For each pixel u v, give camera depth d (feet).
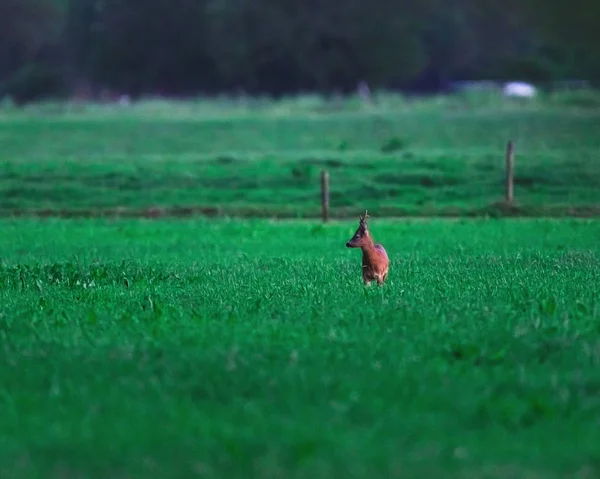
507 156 270.46
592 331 95.81
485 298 114.42
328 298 115.14
